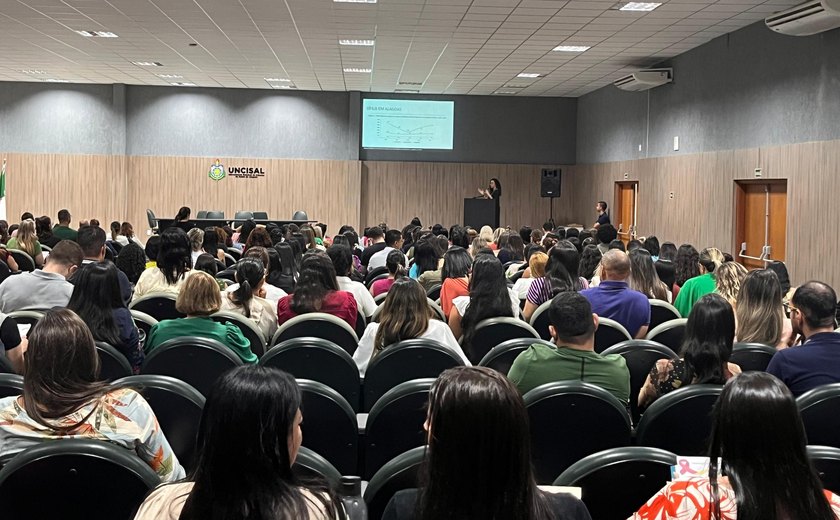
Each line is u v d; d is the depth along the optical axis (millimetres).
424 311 4168
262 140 20109
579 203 20281
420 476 1638
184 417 2910
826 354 3414
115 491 2002
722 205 12641
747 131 11836
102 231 6566
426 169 20422
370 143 20281
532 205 20625
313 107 20156
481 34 12609
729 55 12367
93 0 10945
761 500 1602
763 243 11773
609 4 10469
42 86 19516
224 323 4562
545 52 14133
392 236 10891
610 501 2234
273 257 7289
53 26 12742
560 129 20578
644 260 6363
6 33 13352
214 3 10922
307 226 12320
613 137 17859
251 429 1534
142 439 2447
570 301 3365
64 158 19641
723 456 1679
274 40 13492
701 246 13391
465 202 19438
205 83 19203
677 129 14383
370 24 12039
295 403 1607
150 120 19906
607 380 3293
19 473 1959
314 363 3779
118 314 4059
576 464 2240
